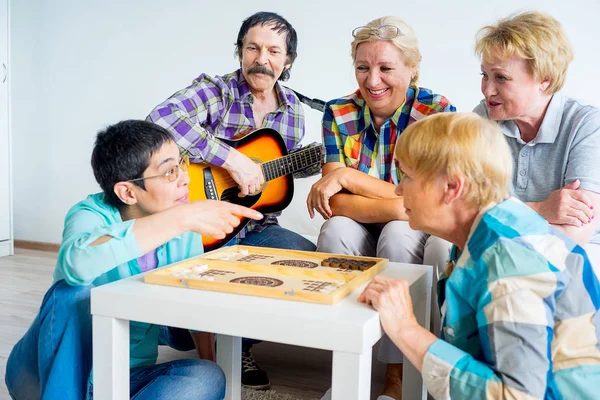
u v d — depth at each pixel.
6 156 4.02
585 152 1.66
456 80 3.29
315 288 1.18
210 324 1.09
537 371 0.93
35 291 3.10
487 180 1.06
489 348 0.97
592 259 1.66
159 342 1.94
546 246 1.01
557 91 1.71
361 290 1.22
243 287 1.16
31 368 1.38
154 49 3.88
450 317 1.05
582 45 3.05
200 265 1.35
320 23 3.49
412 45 1.96
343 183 1.99
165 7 3.82
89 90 4.07
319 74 3.52
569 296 0.99
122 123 1.39
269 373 2.11
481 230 1.03
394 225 1.91
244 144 2.41
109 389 1.19
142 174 1.35
